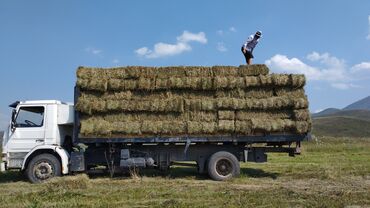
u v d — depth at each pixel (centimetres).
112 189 1127
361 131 11000
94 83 1315
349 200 923
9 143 1345
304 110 1323
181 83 1329
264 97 1345
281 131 1329
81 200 959
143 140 1329
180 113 1330
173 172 1549
